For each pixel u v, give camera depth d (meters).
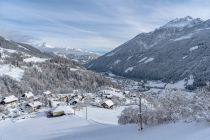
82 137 72.19
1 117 135.25
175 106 64.88
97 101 173.25
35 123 109.88
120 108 162.25
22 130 98.81
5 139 88.25
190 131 46.75
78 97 187.25
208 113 52.91
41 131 93.06
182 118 60.88
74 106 151.75
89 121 104.50
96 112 141.50
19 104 174.12
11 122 117.56
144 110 68.12
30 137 86.56
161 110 64.19
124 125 75.19
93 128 85.75
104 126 86.88
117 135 62.78
